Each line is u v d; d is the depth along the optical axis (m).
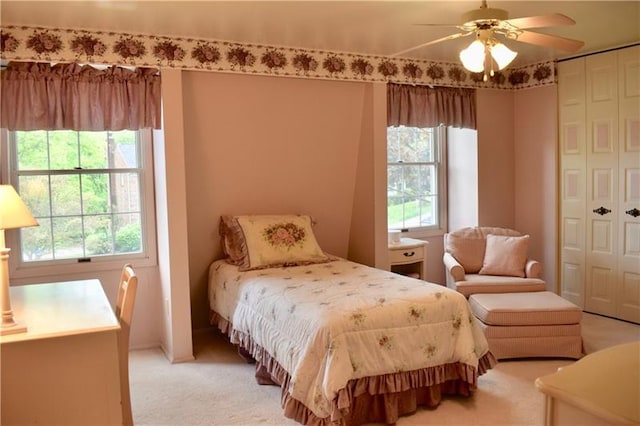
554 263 5.18
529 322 3.77
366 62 4.50
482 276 4.55
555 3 3.24
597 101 4.74
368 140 4.61
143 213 4.22
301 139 4.47
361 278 3.60
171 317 3.89
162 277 4.09
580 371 1.28
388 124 4.74
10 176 3.82
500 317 3.76
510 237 4.70
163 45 3.76
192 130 4.05
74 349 2.21
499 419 2.96
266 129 4.30
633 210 4.54
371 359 2.82
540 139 5.24
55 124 3.59
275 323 3.18
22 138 3.85
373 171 4.57
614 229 4.70
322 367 2.72
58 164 3.97
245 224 4.14
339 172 4.73
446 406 3.12
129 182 4.20
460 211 5.52
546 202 5.23
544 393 1.23
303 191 4.63
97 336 2.23
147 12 3.21
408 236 5.40
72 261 4.00
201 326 4.58
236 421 2.97
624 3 3.29
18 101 3.50
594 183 4.82
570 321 3.78
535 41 2.89
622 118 4.57
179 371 3.72
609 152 4.68
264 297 3.40
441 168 5.60
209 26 3.56
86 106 3.65
